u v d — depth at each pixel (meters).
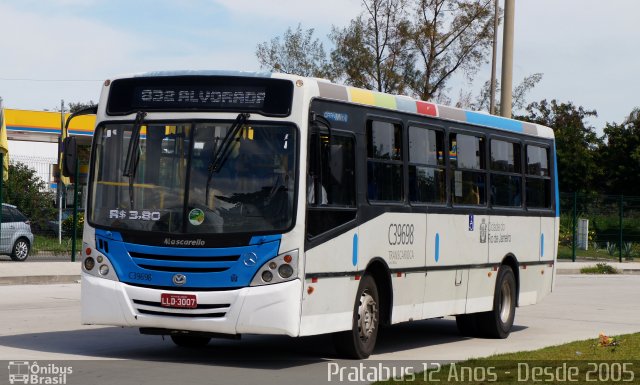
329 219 13.53
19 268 29.34
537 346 17.17
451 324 20.95
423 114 16.25
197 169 13.10
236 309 12.73
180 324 12.89
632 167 76.81
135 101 13.56
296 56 55.88
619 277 40.25
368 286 14.55
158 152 13.30
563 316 22.84
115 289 13.18
